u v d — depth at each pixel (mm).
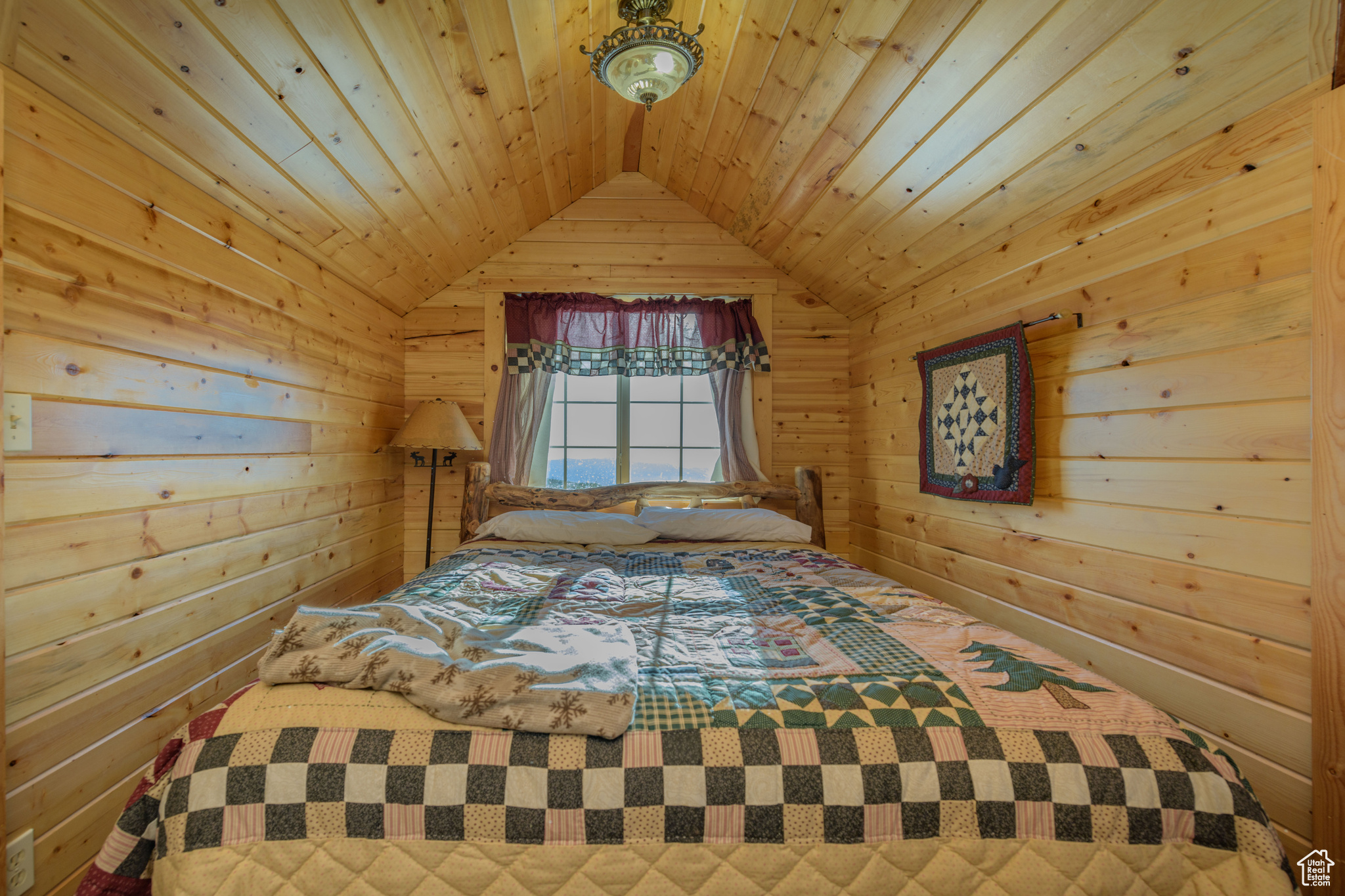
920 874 938
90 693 1378
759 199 2875
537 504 3201
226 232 1869
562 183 3100
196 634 1748
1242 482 1388
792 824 949
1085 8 1348
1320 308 1215
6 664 1173
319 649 1156
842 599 1788
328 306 2510
